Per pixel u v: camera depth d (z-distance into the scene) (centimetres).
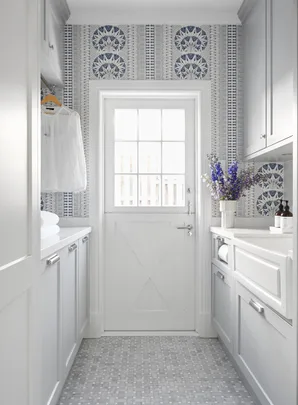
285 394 149
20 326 117
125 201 322
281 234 230
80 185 271
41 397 156
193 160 321
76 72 300
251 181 281
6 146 105
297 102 134
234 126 303
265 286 171
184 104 321
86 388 220
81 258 264
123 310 320
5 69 104
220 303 276
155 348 282
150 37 301
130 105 320
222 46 302
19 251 117
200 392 215
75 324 242
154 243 322
